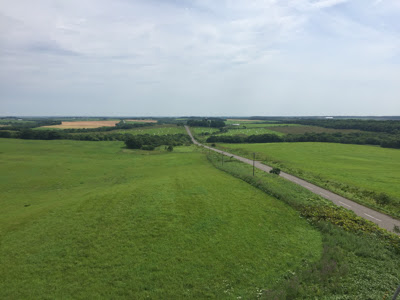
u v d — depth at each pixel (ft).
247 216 101.45
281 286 58.39
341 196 138.92
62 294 56.03
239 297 55.42
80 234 84.12
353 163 269.03
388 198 128.16
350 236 81.61
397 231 90.48
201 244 78.69
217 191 136.77
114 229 88.02
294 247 77.15
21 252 73.10
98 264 67.56
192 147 439.22
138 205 110.83
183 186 146.30
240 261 69.77
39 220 95.66
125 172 225.56
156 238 81.97
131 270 65.16
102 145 411.34
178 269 65.98
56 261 68.85
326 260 67.92
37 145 373.40
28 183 175.63
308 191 138.92
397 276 60.90
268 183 150.71
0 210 115.96
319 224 92.68
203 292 57.57
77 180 191.42
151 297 55.67
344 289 56.70
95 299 54.65
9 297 54.65
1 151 313.53
